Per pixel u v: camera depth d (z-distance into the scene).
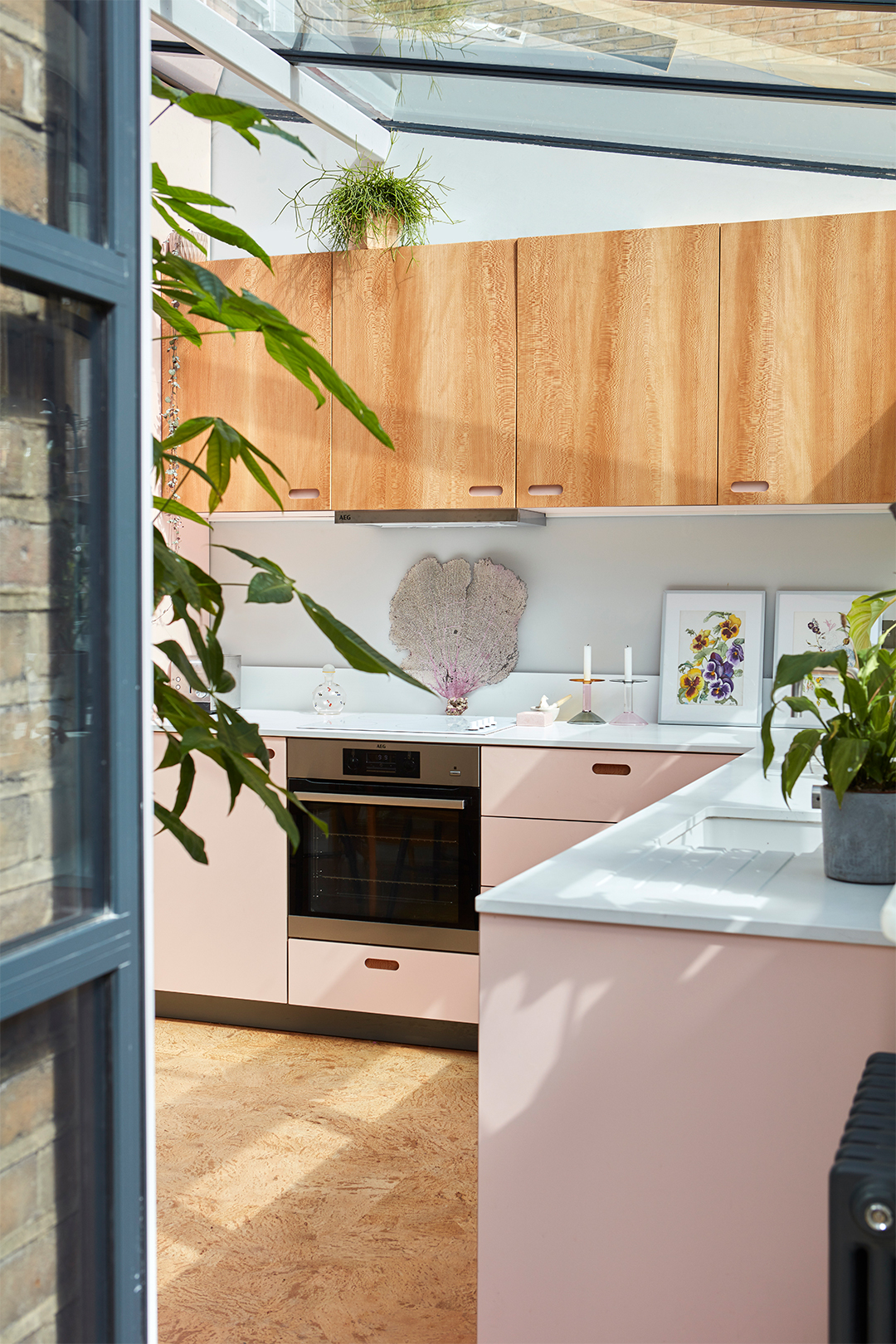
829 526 4.07
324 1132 3.09
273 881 3.96
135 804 1.04
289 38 3.13
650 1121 1.57
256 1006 4.03
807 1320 1.50
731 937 1.53
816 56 3.04
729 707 4.07
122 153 1.02
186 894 4.05
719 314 3.73
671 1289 1.57
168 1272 2.39
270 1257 2.45
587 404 3.87
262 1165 2.89
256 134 4.62
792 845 2.47
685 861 1.91
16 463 0.93
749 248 3.70
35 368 0.94
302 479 4.20
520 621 4.43
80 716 1.00
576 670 4.37
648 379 3.81
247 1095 3.37
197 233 4.59
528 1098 1.63
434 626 4.50
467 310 4.00
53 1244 0.96
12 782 0.93
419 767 3.84
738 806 2.51
